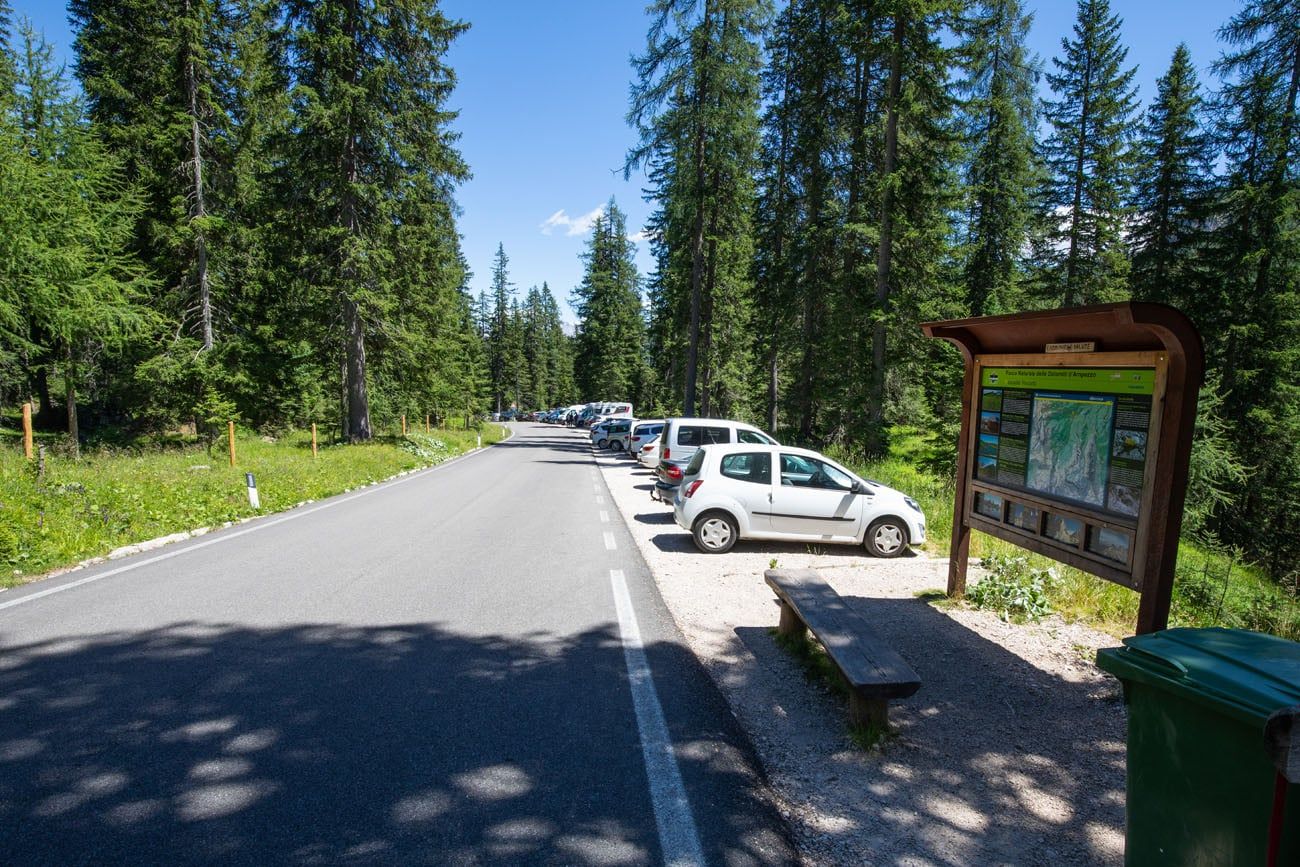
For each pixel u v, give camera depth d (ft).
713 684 15.30
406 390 103.91
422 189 75.87
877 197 61.57
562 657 16.62
